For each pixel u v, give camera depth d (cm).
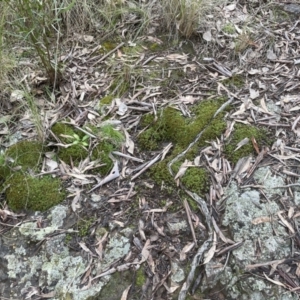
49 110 100
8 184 87
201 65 108
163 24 118
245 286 71
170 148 91
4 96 102
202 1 116
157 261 75
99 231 79
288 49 110
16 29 112
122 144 91
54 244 79
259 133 90
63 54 113
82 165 89
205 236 77
